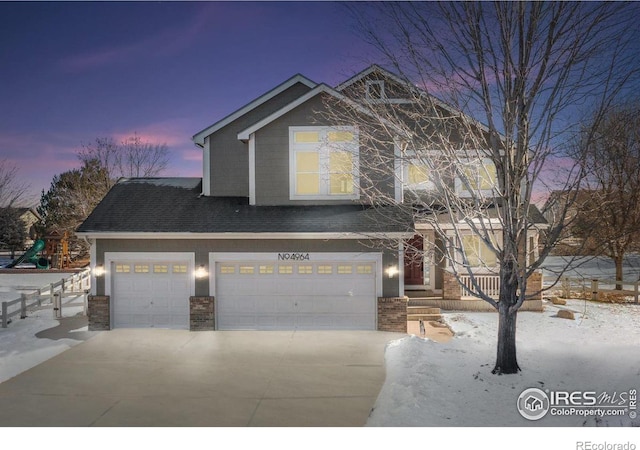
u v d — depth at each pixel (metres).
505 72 8.84
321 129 14.30
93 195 33.38
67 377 9.57
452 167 11.42
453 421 7.06
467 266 9.59
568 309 16.05
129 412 7.75
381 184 13.98
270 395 8.52
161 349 11.61
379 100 12.47
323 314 13.48
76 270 28.14
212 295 13.45
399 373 9.36
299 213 14.02
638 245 19.98
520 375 8.95
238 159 15.45
